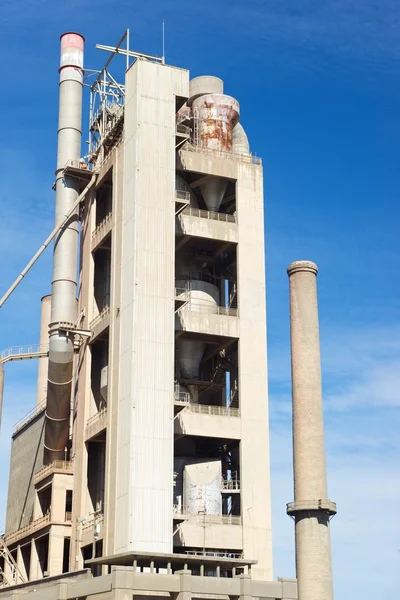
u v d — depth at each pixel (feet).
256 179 238.89
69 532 229.25
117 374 205.87
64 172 238.89
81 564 211.82
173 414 199.52
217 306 234.58
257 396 219.20
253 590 180.65
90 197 243.19
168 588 170.91
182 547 205.36
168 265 209.67
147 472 192.44
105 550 195.42
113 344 210.79
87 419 225.35
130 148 218.59
